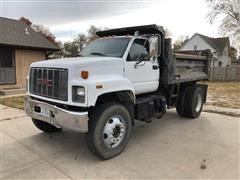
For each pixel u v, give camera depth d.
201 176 3.53
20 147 4.72
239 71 27.55
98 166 3.89
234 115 7.40
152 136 5.39
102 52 5.04
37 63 4.64
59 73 4.04
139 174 3.61
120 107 4.28
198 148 4.62
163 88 6.09
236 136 5.34
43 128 5.43
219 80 28.27
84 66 3.93
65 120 3.89
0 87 14.29
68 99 3.89
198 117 7.22
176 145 4.80
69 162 4.05
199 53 7.86
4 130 5.87
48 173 3.67
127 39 5.03
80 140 5.13
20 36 16.00
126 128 4.41
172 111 8.12
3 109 8.48
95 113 4.01
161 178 3.48
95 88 3.84
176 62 5.98
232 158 4.15
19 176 3.58
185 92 6.93
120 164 3.96
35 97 4.60
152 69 5.37
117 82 4.23
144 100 5.21
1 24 16.53
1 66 14.33
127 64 4.69
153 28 5.45
